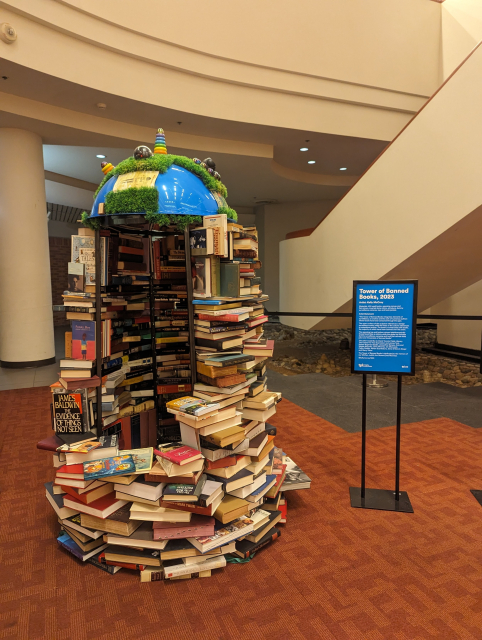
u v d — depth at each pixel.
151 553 1.85
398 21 7.50
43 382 5.56
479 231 4.30
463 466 2.95
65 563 1.96
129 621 1.60
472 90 3.80
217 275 2.15
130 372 2.50
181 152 7.65
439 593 1.74
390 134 7.91
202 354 2.11
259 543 2.01
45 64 4.94
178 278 2.62
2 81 5.17
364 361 2.39
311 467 2.96
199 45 6.10
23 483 2.76
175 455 1.84
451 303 7.22
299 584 1.80
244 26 6.41
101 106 5.95
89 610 1.66
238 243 2.29
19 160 6.09
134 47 5.62
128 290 2.46
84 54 5.27
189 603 1.70
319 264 6.45
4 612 1.65
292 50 6.80
